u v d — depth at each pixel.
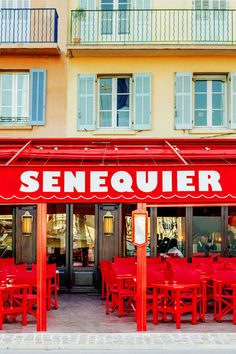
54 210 16.94
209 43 17.53
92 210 16.92
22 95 18.09
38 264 10.55
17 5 18.48
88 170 9.82
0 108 17.98
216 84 18.09
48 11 18.23
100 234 16.75
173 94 17.81
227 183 9.69
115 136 17.80
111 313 12.76
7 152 12.91
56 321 11.77
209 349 9.48
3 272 11.89
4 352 9.28
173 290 11.57
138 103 17.81
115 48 17.47
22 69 17.94
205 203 10.34
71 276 16.62
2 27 18.45
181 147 13.77
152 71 17.89
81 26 18.19
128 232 16.89
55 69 17.95
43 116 17.80
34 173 9.79
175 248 16.86
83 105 17.89
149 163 12.50
